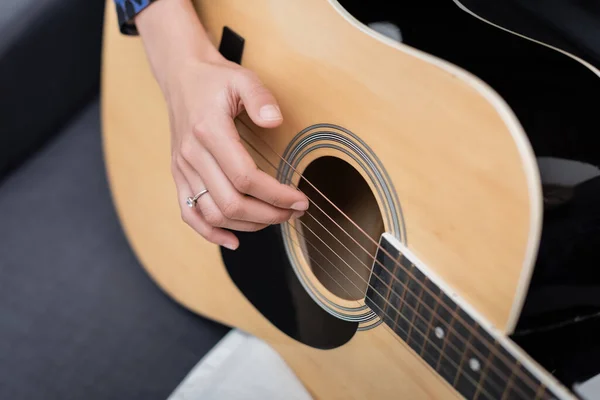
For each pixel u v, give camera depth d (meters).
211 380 0.87
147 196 0.92
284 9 0.73
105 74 0.92
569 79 0.64
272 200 0.72
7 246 0.99
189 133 0.75
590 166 0.61
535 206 0.61
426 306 0.66
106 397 0.90
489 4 0.74
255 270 0.83
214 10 0.79
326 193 0.75
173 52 0.79
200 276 0.90
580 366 0.61
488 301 0.63
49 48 1.00
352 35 0.69
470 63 0.64
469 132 0.63
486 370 0.63
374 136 0.68
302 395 0.82
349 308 0.74
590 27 0.74
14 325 0.94
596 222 0.61
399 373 0.71
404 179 0.67
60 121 1.07
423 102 0.65
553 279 0.62
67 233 0.99
